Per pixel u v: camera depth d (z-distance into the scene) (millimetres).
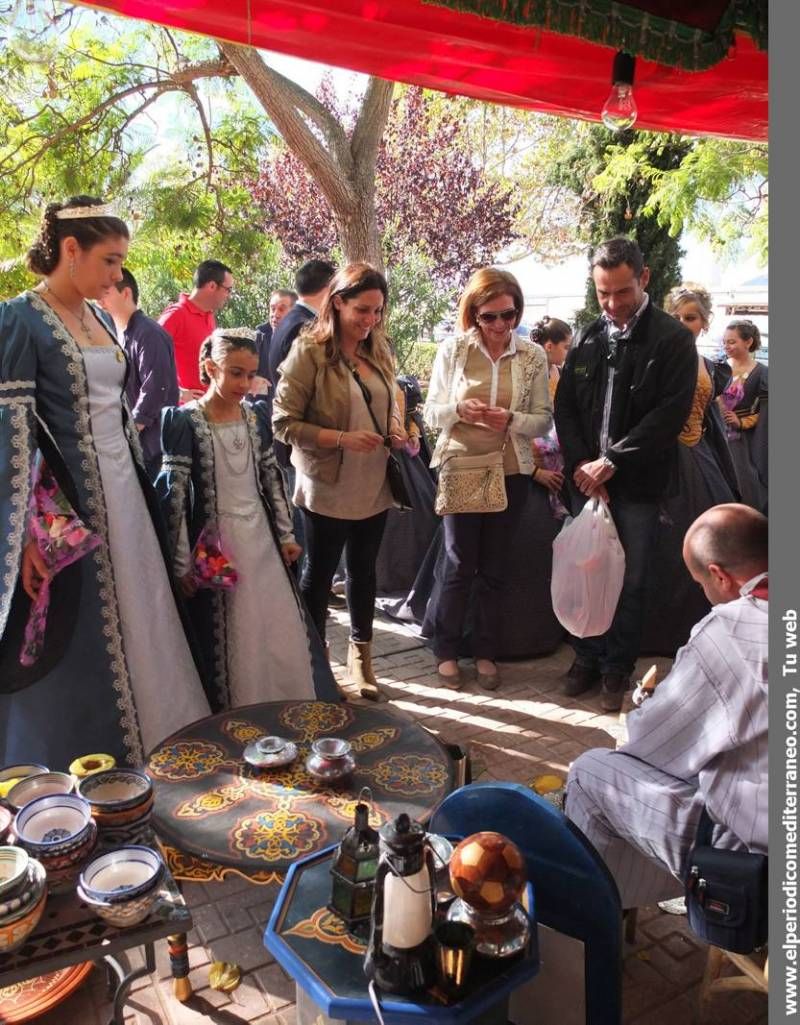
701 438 4086
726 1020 1989
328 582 3418
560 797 2428
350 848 1485
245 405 3025
